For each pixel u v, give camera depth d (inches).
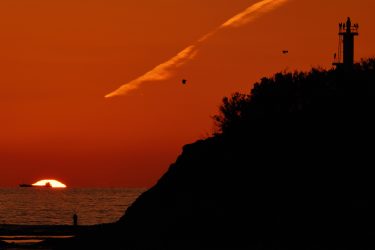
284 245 7381.9
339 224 7514.8
